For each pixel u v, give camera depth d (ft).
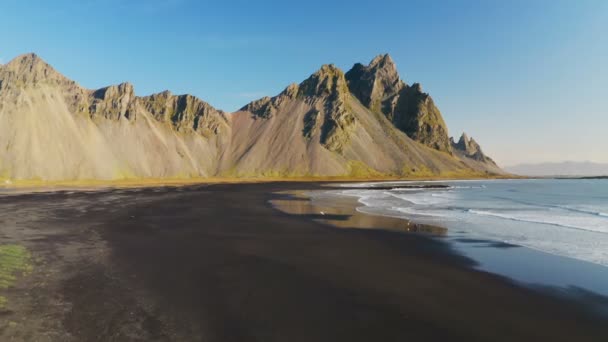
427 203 169.58
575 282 50.60
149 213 121.60
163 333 32.35
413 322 36.50
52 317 34.88
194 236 81.10
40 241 71.26
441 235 86.02
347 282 49.47
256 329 33.99
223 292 44.32
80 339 30.55
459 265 59.31
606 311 40.06
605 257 65.05
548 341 32.71
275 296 43.34
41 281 45.88
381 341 32.17
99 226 92.27
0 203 147.84
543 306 41.39
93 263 55.77
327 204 162.61
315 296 43.62
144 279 48.57
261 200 182.70
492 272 55.36
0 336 30.37
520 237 84.07
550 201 184.75
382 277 52.06
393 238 81.71
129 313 36.70
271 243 74.79
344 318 37.14
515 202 176.76
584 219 114.52
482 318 37.78
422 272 54.95
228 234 84.38
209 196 204.74
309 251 68.03
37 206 137.18
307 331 33.86
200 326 34.17
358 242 76.89
